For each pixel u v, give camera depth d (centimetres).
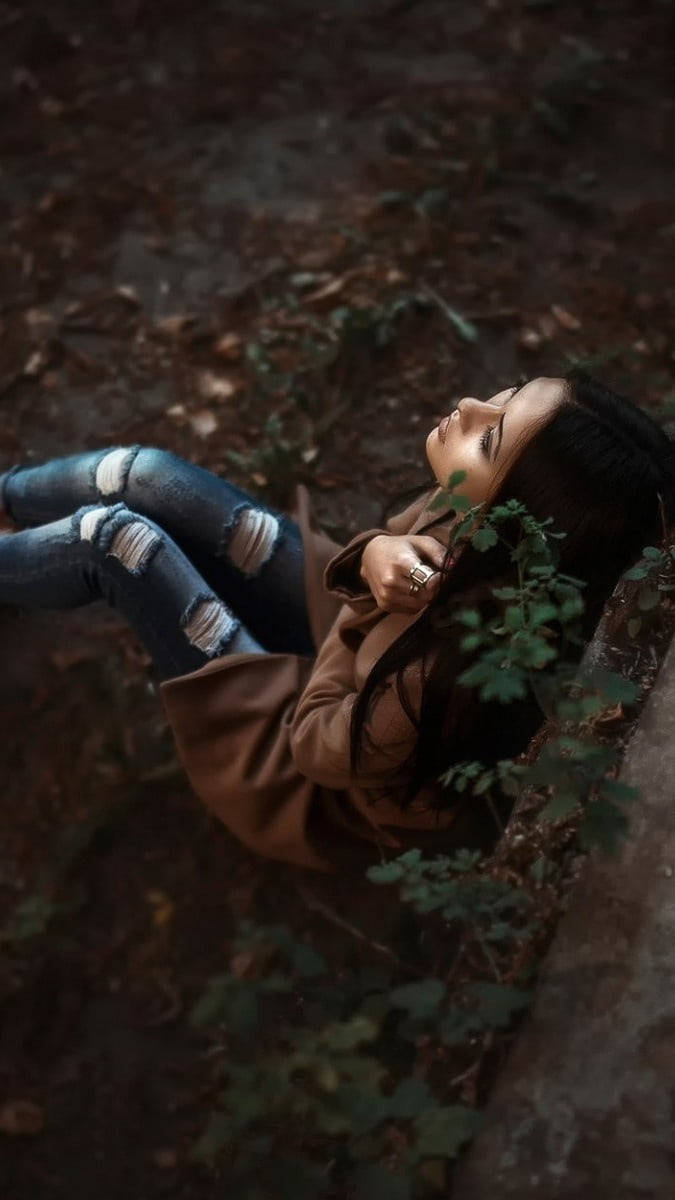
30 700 348
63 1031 303
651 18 495
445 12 500
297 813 264
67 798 335
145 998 305
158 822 328
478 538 205
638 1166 193
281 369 400
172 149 464
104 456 298
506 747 240
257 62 490
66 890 321
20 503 311
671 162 450
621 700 204
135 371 407
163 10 503
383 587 227
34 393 404
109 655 352
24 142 469
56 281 430
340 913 302
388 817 257
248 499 296
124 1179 281
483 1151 198
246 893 313
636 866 222
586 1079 202
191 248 435
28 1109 292
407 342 403
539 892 235
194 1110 288
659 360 395
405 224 434
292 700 268
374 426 387
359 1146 207
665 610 261
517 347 401
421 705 226
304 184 451
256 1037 289
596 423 215
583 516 215
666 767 233
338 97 477
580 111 463
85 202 450
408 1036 213
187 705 267
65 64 492
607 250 425
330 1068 197
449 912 211
